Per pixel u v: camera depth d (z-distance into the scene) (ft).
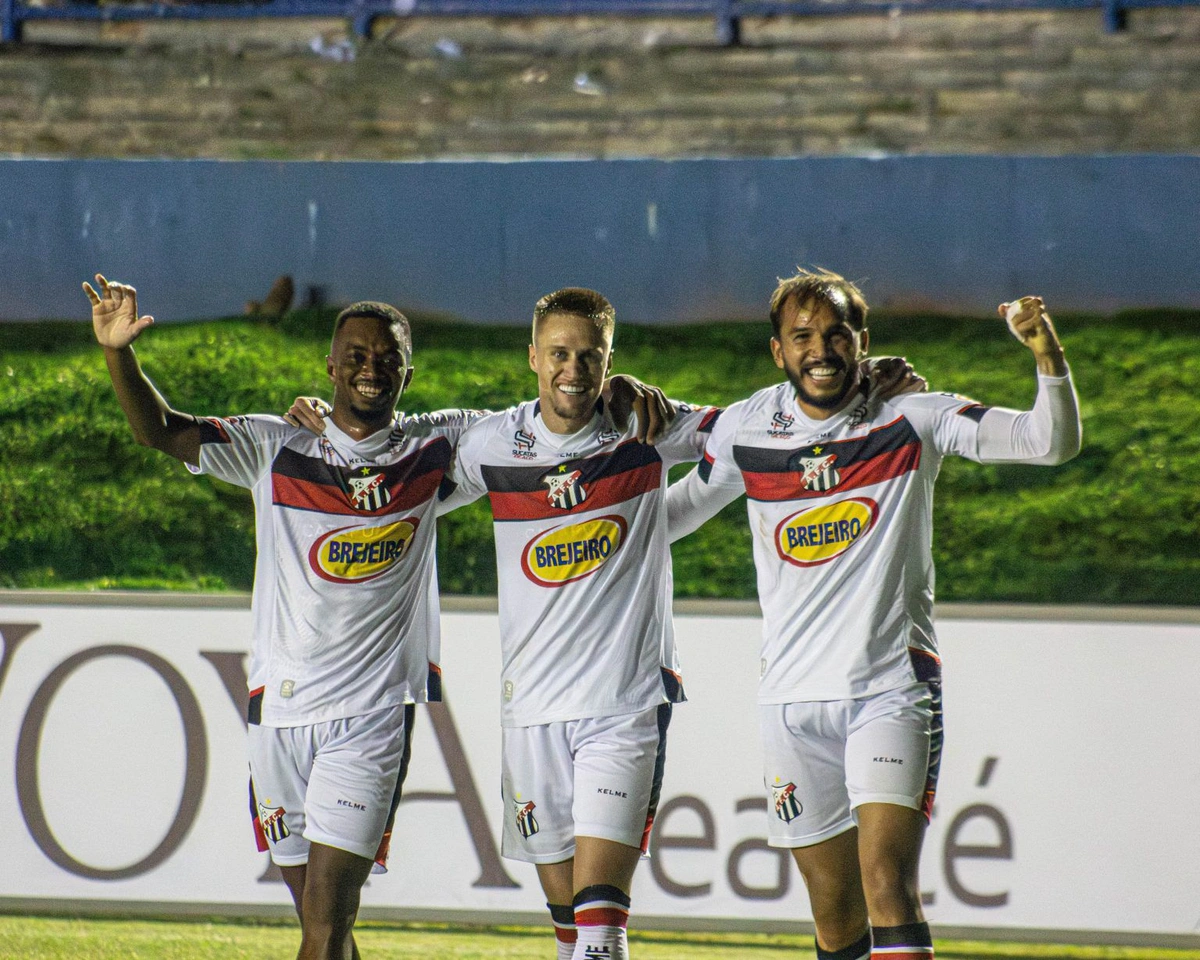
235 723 47.34
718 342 74.54
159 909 47.01
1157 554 61.57
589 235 78.02
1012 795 45.57
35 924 46.93
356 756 36.19
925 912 45.44
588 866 35.55
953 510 64.28
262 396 69.97
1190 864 44.80
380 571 36.78
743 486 38.34
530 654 37.24
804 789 35.88
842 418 35.68
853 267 76.89
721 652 46.80
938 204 76.33
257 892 46.78
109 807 47.42
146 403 35.94
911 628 34.94
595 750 36.32
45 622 48.06
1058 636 45.85
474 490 38.47
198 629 47.73
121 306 35.27
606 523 36.91
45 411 70.69
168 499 66.69
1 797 47.57
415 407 68.18
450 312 78.33
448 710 47.42
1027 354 71.15
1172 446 65.98
